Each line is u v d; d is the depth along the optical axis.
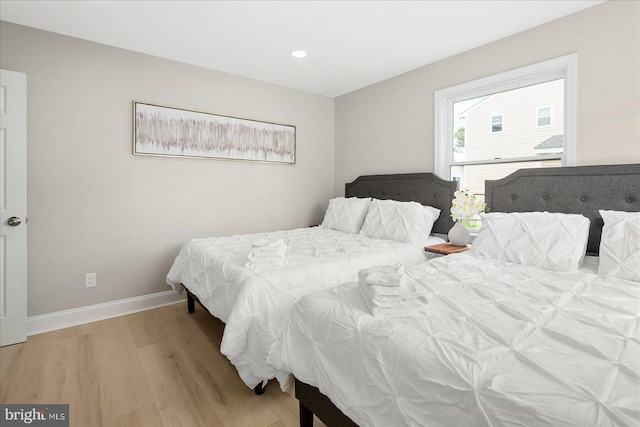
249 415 1.62
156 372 1.96
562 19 2.31
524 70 2.51
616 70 2.09
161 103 3.00
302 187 4.05
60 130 2.54
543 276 1.69
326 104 4.25
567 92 2.30
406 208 2.91
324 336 1.23
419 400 0.89
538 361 0.87
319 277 1.99
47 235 2.52
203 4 2.14
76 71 2.60
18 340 2.30
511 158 2.71
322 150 4.23
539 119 2.53
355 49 2.84
